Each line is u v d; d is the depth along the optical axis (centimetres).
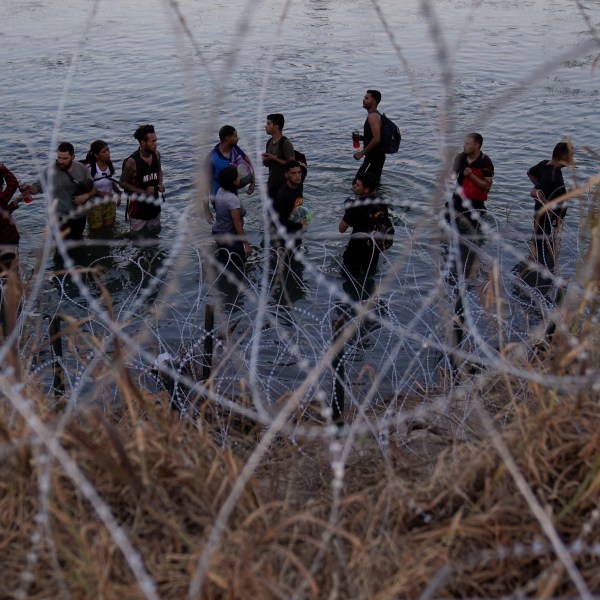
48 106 1546
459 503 366
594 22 2423
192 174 1174
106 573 301
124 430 416
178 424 405
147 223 979
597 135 1378
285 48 2105
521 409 429
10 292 413
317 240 969
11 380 383
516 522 342
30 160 1241
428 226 710
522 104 1562
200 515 349
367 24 2447
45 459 329
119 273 866
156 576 314
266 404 546
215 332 599
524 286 639
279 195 922
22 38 2197
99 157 974
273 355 664
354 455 447
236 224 864
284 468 433
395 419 462
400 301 761
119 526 340
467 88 1695
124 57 1967
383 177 1184
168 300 786
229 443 449
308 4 2848
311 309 777
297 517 313
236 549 319
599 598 292
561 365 382
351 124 1466
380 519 354
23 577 296
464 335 575
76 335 620
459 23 2445
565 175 1152
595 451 362
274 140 1027
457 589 315
